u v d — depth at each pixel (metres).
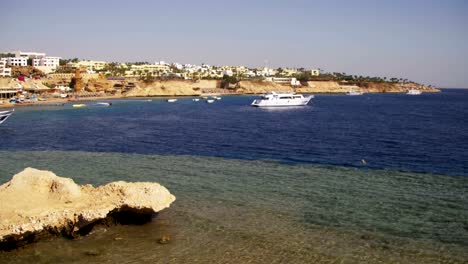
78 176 36.31
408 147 54.75
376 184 33.50
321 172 38.16
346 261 19.45
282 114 122.31
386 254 20.22
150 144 58.38
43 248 20.73
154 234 22.59
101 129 79.62
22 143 60.00
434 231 23.12
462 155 48.16
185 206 27.28
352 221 24.62
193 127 83.56
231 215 25.58
